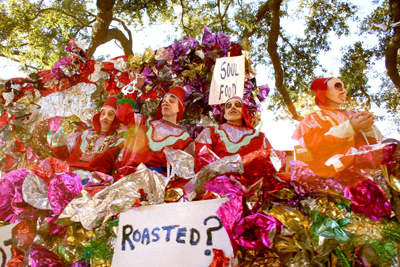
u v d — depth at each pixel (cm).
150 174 262
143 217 251
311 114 305
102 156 366
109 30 1084
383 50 1149
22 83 438
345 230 231
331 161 245
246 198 240
